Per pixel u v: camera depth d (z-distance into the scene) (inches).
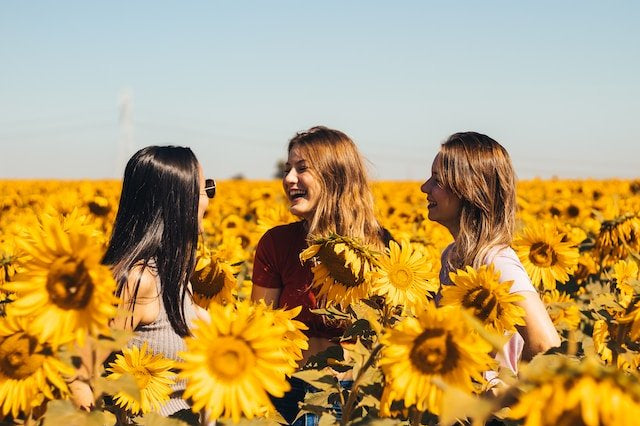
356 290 135.3
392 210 540.1
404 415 95.9
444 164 150.7
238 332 82.7
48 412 85.4
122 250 124.3
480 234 147.2
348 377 133.5
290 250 174.1
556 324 177.9
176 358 124.4
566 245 185.2
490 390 108.9
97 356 89.3
